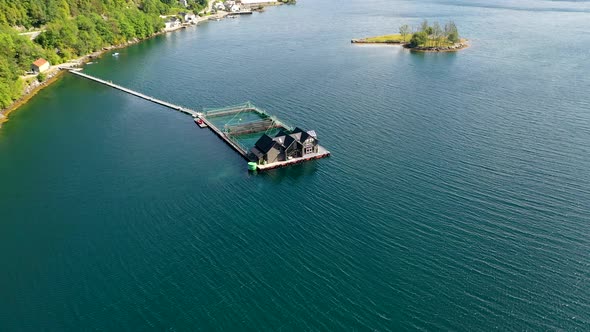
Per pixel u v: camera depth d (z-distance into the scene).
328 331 53.03
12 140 107.12
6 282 61.56
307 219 74.38
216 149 102.00
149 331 53.66
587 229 69.56
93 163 95.00
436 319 54.25
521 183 83.12
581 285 58.62
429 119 115.00
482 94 133.75
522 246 66.12
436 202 77.81
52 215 76.62
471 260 63.56
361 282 60.22
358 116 118.31
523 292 57.75
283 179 88.25
